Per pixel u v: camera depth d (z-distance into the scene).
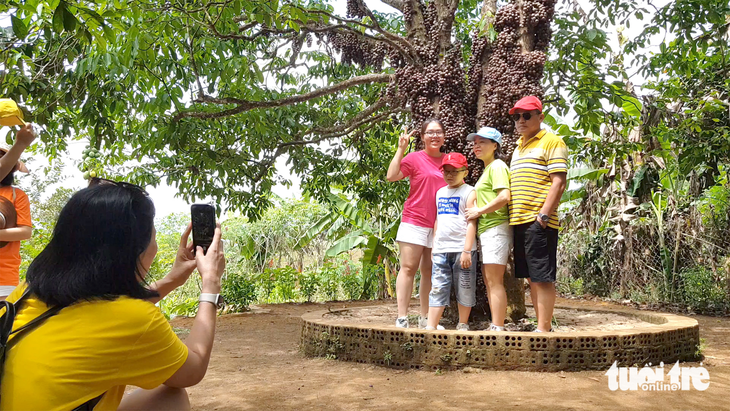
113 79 5.52
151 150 7.63
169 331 1.59
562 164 4.57
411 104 6.26
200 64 6.53
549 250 4.59
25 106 5.61
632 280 11.40
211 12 5.62
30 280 1.54
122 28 4.06
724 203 10.70
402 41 6.13
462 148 5.91
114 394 1.55
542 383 3.75
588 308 6.80
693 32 7.73
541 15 5.69
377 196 10.62
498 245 4.73
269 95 8.03
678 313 10.05
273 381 4.02
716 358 4.82
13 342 1.47
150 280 1.97
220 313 9.87
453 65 6.12
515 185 4.75
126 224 1.57
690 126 9.56
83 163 6.16
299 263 15.25
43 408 1.41
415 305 7.86
